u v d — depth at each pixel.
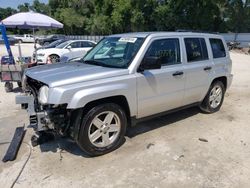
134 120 4.48
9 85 8.33
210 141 4.62
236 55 23.95
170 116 5.88
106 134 4.12
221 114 6.07
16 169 3.75
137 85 4.27
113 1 41.94
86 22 52.62
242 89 8.77
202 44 5.58
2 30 8.51
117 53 4.68
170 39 4.89
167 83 4.73
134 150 4.27
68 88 3.63
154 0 36.78
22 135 4.82
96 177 3.55
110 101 4.16
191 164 3.86
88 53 5.33
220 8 40.31
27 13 9.16
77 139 3.87
